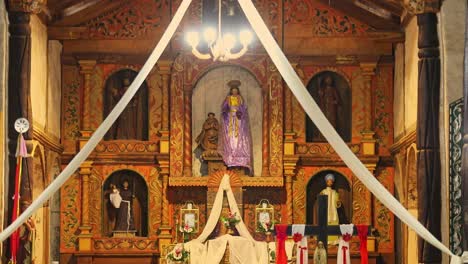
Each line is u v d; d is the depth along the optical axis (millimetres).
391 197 19375
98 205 29797
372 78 30203
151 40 30203
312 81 30469
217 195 29125
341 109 30422
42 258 27828
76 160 19359
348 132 30328
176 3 30250
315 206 30125
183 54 30078
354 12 29750
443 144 23438
